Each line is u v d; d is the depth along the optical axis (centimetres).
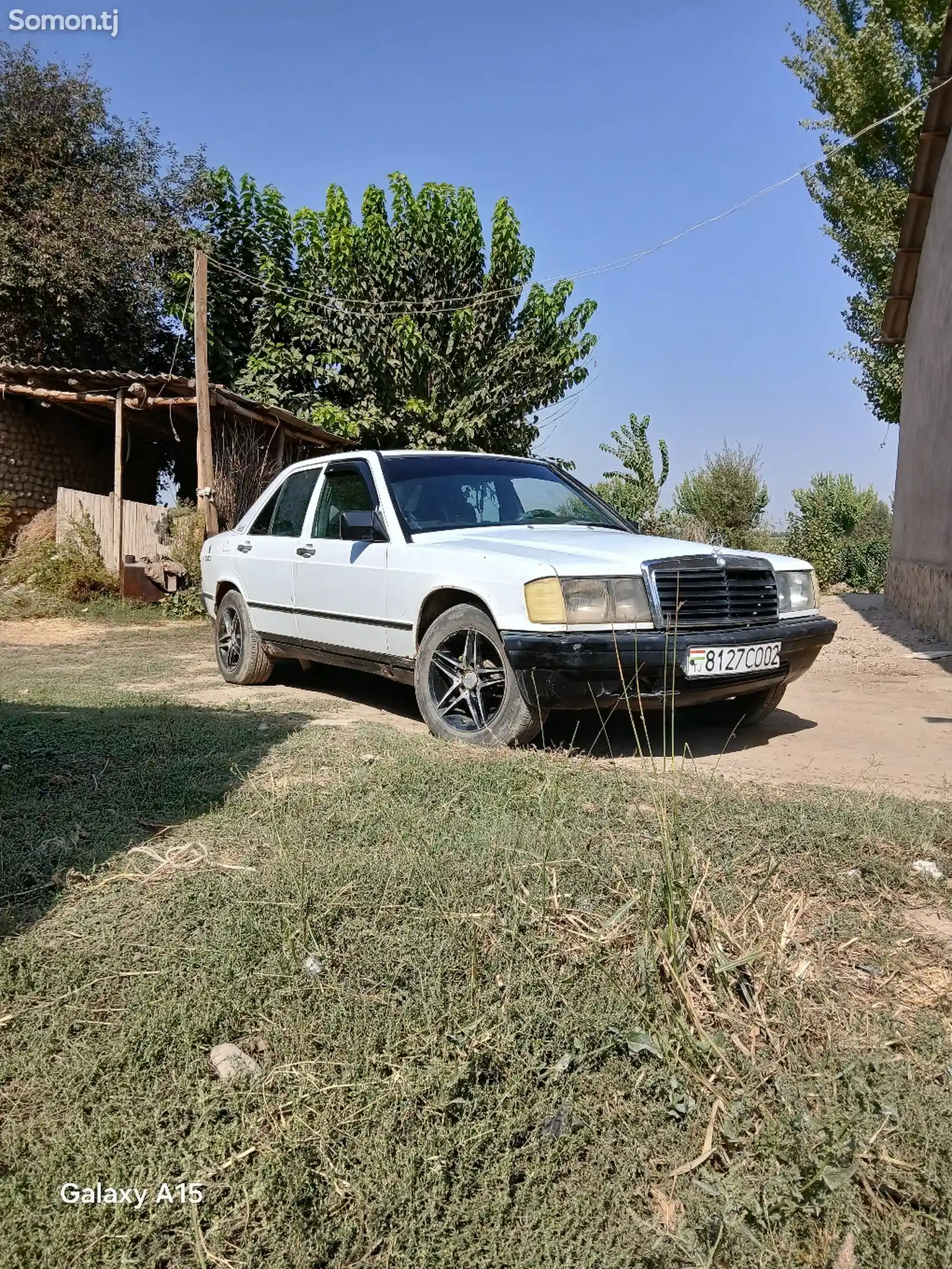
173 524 1349
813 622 492
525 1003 218
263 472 1434
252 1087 193
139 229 1727
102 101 1784
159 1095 193
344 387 1800
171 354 1956
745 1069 201
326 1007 219
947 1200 168
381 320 1772
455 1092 193
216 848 315
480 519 546
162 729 463
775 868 294
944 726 555
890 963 246
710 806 352
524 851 298
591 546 468
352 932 252
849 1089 194
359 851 304
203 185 1842
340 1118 185
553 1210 169
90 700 566
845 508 2120
